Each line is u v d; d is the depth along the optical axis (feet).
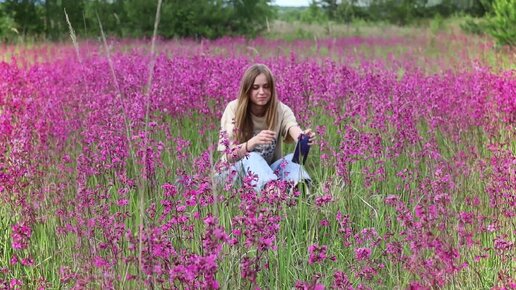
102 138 16.17
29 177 15.29
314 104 23.07
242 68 28.99
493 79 25.14
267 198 12.19
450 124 20.29
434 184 13.62
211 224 9.14
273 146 17.84
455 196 14.75
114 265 11.32
